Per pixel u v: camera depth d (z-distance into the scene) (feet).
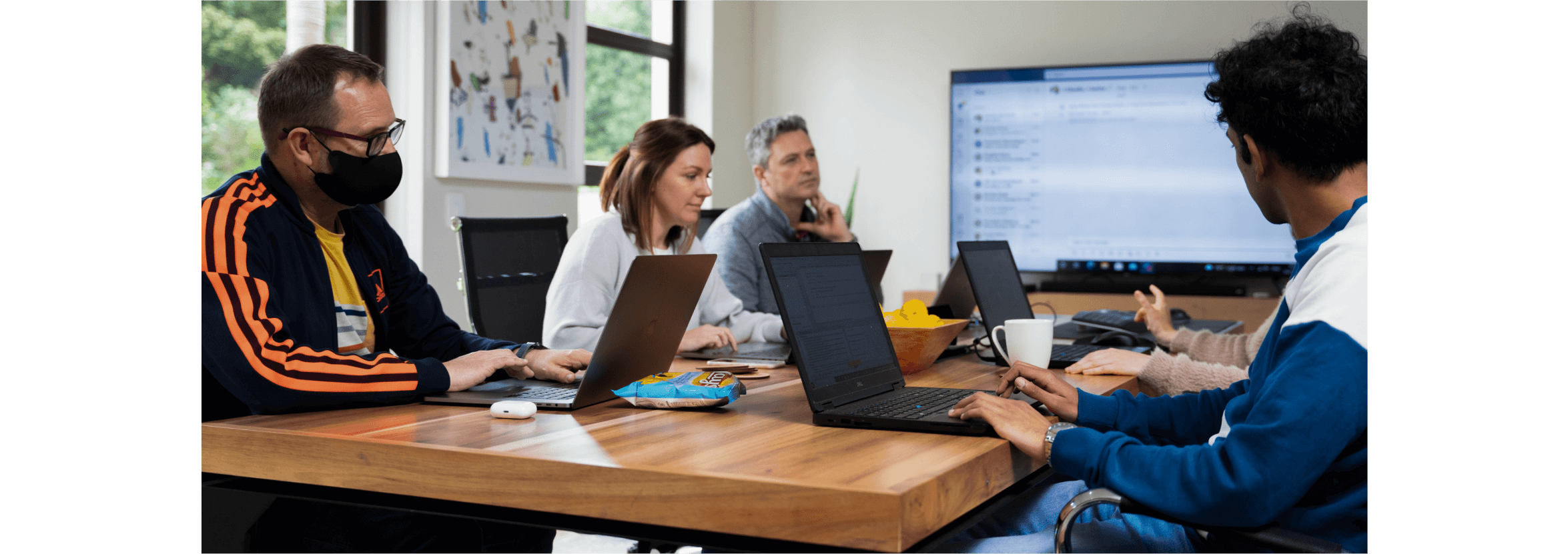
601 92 15.80
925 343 5.49
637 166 7.36
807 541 2.78
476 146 12.38
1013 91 16.58
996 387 5.06
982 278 6.51
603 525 3.19
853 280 4.90
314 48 4.64
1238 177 15.58
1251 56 3.48
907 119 17.38
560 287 6.82
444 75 11.92
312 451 3.53
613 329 4.16
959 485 3.07
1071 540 3.66
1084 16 16.38
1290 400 3.04
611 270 6.98
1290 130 3.34
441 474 3.29
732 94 17.80
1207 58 15.67
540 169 13.43
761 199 10.50
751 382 5.22
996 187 16.78
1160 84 15.87
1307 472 3.00
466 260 7.57
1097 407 4.26
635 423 3.87
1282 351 3.25
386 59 11.94
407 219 11.96
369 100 4.60
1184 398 4.30
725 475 2.89
